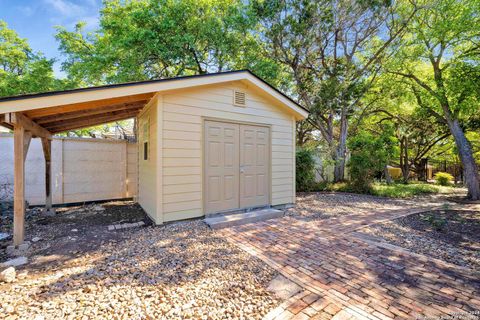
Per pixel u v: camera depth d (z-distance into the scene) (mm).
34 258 2824
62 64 10008
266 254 2914
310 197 7387
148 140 4898
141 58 8258
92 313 1762
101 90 3260
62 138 5945
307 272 2459
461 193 9078
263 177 5344
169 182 4102
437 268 2562
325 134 10211
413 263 2682
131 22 8109
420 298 2004
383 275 2400
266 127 5406
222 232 3785
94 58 8492
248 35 9312
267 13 8844
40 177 5758
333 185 9234
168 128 4078
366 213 5230
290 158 5902
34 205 5680
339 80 9570
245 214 4684
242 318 1755
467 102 7488
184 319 1731
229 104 4809
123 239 3482
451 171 15109
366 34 9156
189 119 4309
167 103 4062
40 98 2838
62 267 2576
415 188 9250
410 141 13469
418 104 9680
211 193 4559
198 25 8266
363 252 2992
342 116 9961
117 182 6723
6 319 1668
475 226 4262
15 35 10695
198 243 3264
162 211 4039
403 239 3533
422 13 8281
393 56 9008
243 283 2238
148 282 2225
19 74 11031
